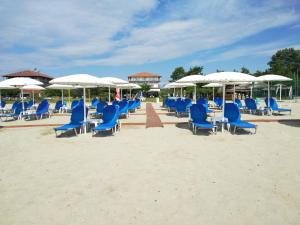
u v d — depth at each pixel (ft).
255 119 40.34
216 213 10.44
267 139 24.57
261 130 29.71
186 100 51.01
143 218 10.14
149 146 22.16
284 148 20.86
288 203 11.19
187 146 21.98
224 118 30.17
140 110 60.75
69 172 15.66
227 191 12.54
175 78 186.80
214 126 27.04
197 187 13.08
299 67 233.96
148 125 34.53
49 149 21.71
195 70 148.15
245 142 23.34
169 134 27.73
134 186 13.34
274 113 50.65
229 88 141.08
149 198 11.91
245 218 10.01
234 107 29.55
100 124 29.27
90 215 10.44
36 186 13.53
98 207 11.10
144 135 27.32
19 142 24.79
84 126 28.91
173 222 9.81
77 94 154.20
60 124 37.09
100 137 26.61
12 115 42.37
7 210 10.96
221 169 15.81
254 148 20.99
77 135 27.94
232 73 28.09
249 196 11.94
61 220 10.09
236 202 11.37
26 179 14.56
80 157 18.99
